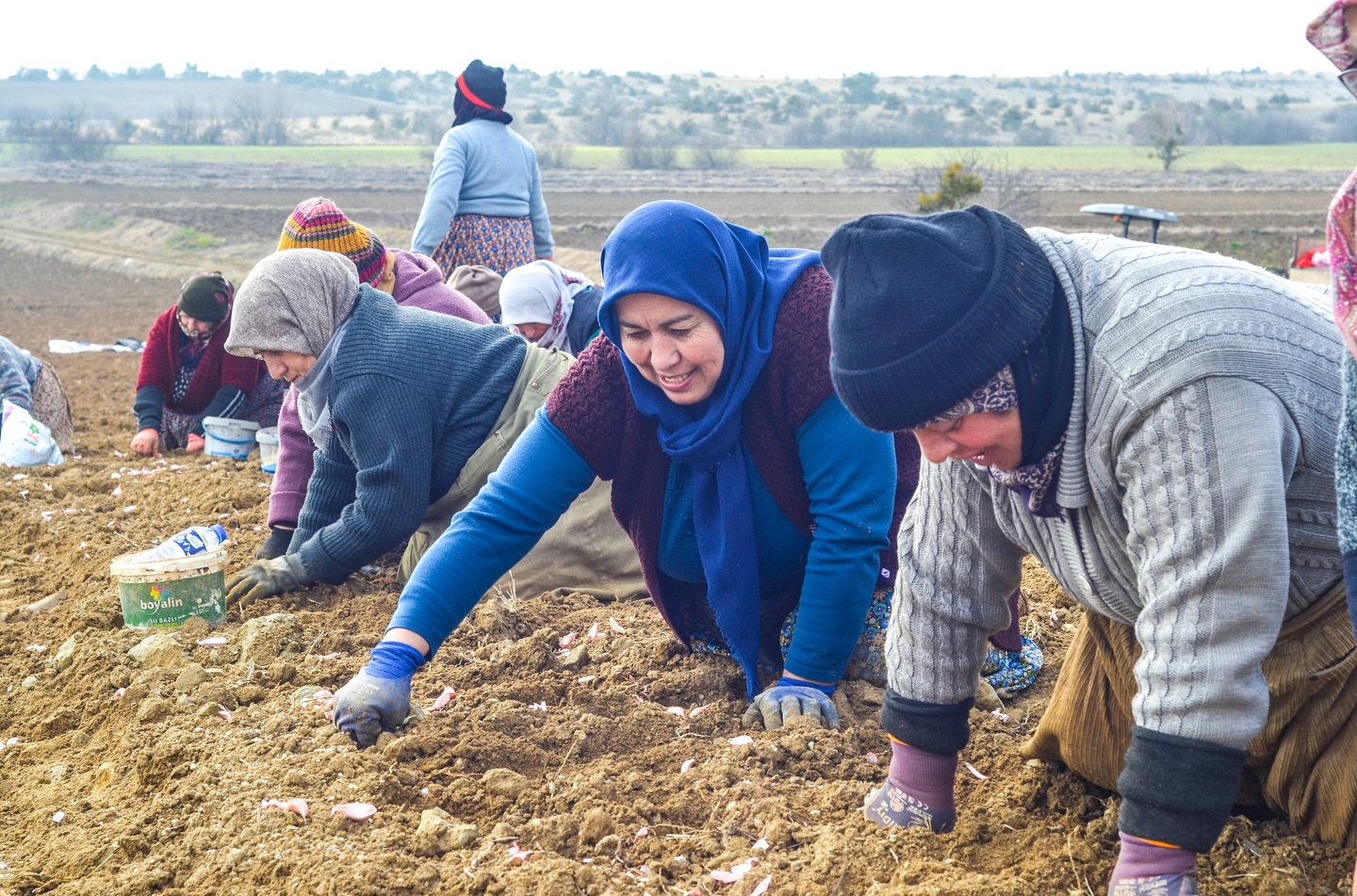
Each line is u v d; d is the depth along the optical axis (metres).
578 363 3.53
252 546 5.61
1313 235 31.70
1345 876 2.62
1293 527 2.40
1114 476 2.29
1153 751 2.22
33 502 6.70
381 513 4.69
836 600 3.52
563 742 3.50
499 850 2.91
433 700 3.81
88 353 16.55
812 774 3.31
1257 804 2.88
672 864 2.87
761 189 51.59
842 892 2.71
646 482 3.65
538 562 4.89
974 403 2.20
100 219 43.56
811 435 3.45
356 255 5.54
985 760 3.37
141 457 7.96
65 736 3.93
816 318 3.39
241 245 36.97
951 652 2.77
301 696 3.79
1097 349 2.21
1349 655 2.54
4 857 3.17
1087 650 3.02
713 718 3.64
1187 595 2.17
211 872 2.89
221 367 7.83
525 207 8.32
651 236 3.20
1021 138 105.62
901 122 120.81
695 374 3.35
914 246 2.14
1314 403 2.21
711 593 3.67
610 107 123.06
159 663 4.17
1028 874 2.75
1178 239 31.09
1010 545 2.71
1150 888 2.25
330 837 2.96
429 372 4.75
